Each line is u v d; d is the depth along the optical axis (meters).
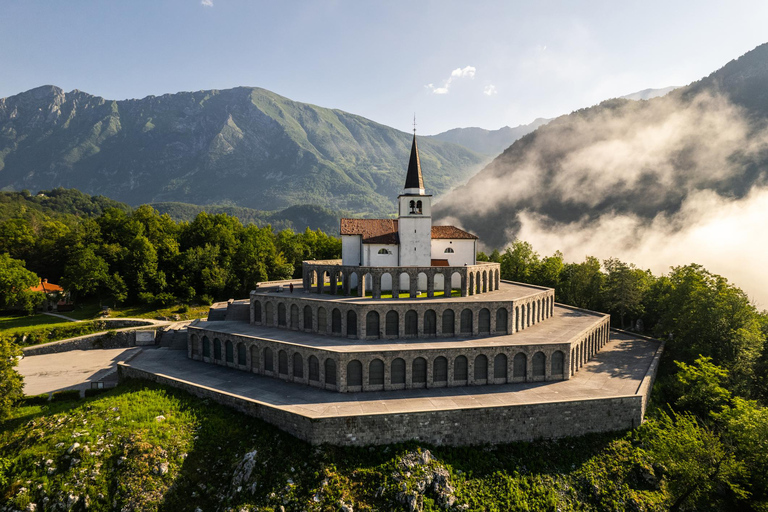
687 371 55.94
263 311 68.81
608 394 50.31
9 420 51.25
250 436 44.59
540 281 109.25
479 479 41.66
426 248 73.94
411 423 43.84
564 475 43.06
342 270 67.69
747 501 43.62
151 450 41.34
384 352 51.25
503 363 54.44
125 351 78.94
